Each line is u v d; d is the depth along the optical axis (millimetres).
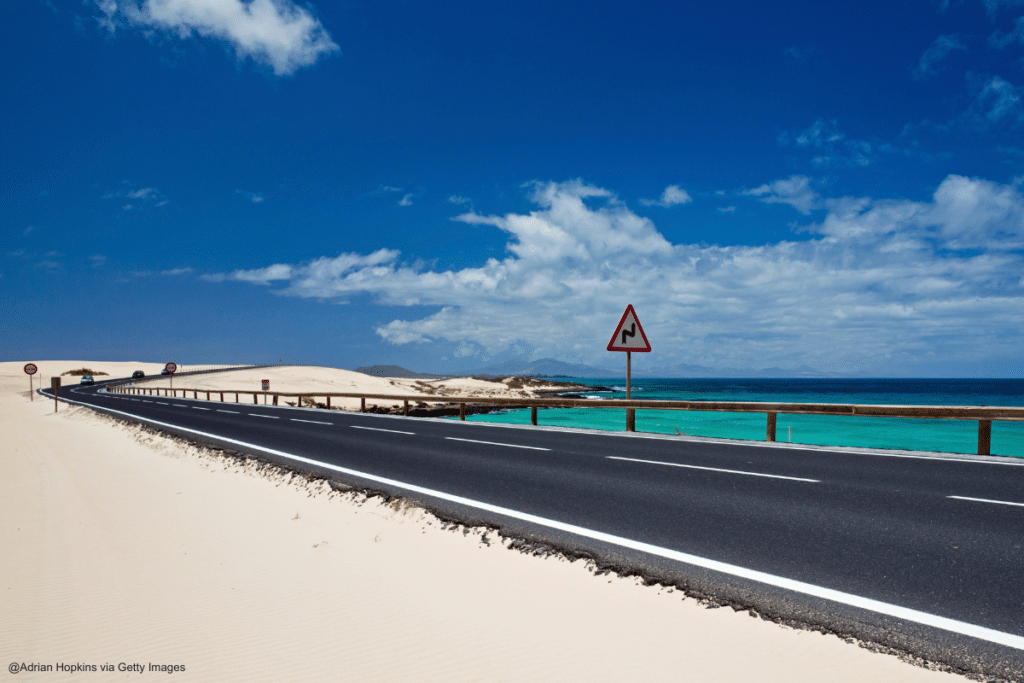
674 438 13445
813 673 3256
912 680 3160
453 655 3605
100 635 3965
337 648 3744
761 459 10031
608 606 4246
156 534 6285
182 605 4438
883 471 8711
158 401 36781
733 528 5867
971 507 6488
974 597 4109
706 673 3285
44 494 8289
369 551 5688
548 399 16688
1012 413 9828
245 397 54000
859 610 3961
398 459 10727
